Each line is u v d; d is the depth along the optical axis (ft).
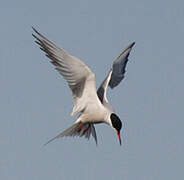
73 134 42.68
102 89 43.45
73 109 41.22
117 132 41.45
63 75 39.40
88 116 41.34
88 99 40.78
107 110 41.45
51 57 38.88
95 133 43.45
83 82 40.11
